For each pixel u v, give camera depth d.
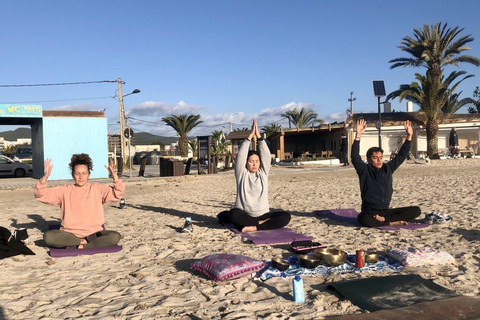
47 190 6.20
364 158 32.66
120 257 5.75
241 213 7.03
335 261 4.85
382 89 25.78
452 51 32.22
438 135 34.28
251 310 3.76
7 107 19.20
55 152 20.44
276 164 31.52
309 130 31.94
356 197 11.65
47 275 4.95
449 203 9.59
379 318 3.37
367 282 4.16
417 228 7.10
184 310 3.79
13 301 4.08
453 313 3.46
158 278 4.75
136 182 18.78
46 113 20.27
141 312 3.75
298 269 4.82
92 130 21.08
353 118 34.34
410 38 33.00
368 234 6.80
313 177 19.28
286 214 7.22
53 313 3.76
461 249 5.64
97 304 3.99
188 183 18.05
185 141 43.06
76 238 6.06
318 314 3.60
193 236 6.98
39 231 7.75
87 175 6.34
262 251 5.83
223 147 34.41
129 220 8.80
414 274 4.38
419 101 31.97
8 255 5.74
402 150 7.55
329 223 7.87
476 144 34.03
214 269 4.64
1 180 22.84
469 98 34.72
